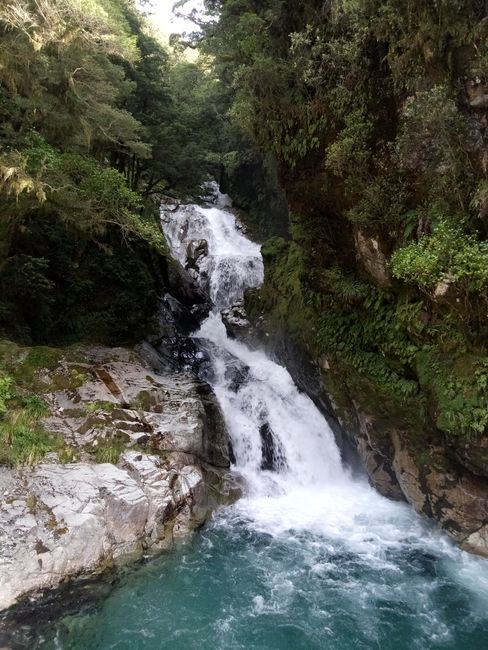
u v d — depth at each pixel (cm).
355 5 812
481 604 739
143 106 1997
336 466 1237
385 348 940
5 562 674
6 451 847
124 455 933
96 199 1141
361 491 1134
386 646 659
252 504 1041
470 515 847
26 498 773
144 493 856
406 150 816
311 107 988
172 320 1766
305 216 1109
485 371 746
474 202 723
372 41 873
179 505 898
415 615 717
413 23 770
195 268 2320
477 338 764
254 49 1053
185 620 689
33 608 664
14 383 1041
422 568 824
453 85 744
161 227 2469
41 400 1012
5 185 959
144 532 830
